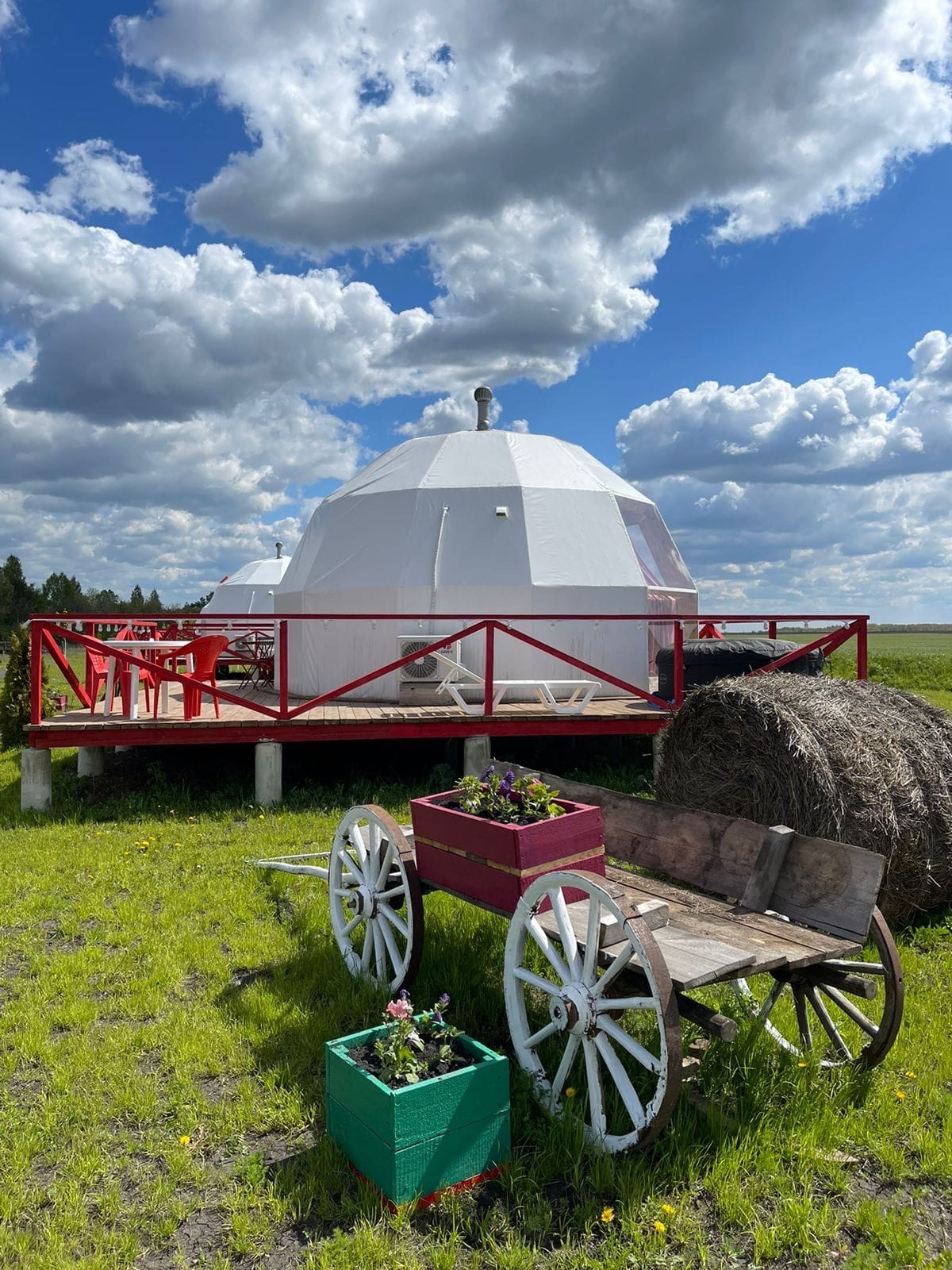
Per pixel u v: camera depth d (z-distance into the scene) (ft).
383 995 13.62
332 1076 10.05
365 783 30.60
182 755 35.42
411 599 34.96
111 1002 13.99
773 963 10.22
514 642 35.19
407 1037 9.81
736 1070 11.47
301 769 32.86
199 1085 11.43
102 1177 9.66
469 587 34.96
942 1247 8.58
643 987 10.03
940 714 20.22
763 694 18.58
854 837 16.94
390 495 37.29
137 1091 11.11
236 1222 8.74
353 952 15.03
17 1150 9.94
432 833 13.61
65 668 31.86
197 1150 10.06
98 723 27.63
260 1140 10.27
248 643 58.23
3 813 27.66
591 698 33.04
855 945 10.95
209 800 28.84
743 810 18.38
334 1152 9.82
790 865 12.29
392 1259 8.24
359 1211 8.83
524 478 37.35
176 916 17.94
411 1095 8.93
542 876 11.10
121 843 23.73
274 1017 13.07
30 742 27.48
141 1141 10.23
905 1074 11.51
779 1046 12.03
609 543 37.52
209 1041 12.37
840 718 18.22
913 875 17.53
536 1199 9.05
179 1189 9.45
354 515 38.04
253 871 20.79
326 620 36.40
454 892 13.14
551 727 30.17
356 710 31.24
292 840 23.88
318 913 17.70
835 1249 8.54
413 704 33.55
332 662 36.70
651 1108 9.23
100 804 28.76
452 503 36.37
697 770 19.53
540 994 13.91
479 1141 9.43
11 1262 8.29
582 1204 9.01
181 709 33.24
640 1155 9.61
